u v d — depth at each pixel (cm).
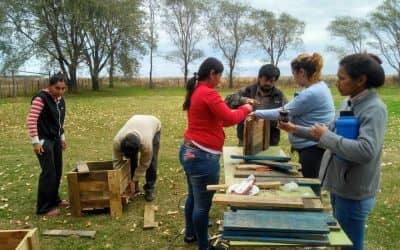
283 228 254
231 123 362
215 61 363
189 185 439
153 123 571
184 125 1401
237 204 287
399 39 5175
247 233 257
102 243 468
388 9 5147
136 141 523
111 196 538
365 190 279
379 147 259
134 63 3828
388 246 464
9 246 314
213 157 372
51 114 533
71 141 1103
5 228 508
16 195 632
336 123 276
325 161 301
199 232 392
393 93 3478
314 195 309
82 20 3344
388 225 516
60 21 3350
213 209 554
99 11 3475
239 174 364
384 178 727
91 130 1304
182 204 589
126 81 4644
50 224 520
